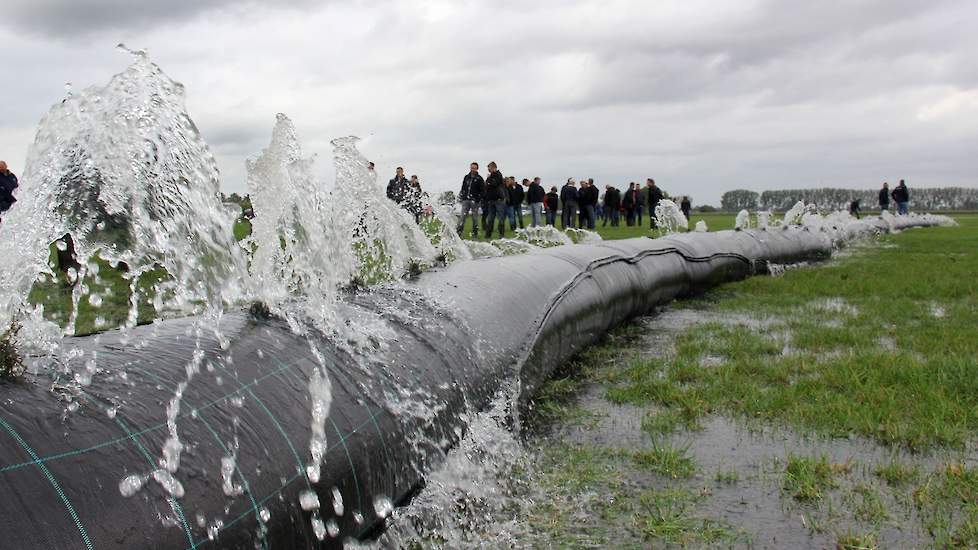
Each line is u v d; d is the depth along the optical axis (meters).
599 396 5.13
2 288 2.53
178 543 1.88
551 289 5.87
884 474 3.63
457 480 3.36
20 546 1.61
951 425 4.32
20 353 2.15
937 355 5.90
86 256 2.71
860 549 2.94
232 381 2.42
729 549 2.98
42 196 2.61
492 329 4.43
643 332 7.52
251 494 2.14
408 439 3.01
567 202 23.98
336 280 4.02
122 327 2.76
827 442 4.14
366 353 3.14
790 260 14.12
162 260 2.81
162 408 2.13
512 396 4.21
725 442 4.16
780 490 3.51
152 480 1.92
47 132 2.61
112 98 2.68
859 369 5.52
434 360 3.54
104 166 2.68
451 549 2.98
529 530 3.15
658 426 4.40
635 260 8.34
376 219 4.65
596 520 3.24
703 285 10.48
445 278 4.85
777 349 6.38
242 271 3.05
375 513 2.74
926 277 11.51
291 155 3.58
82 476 1.80
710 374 5.51
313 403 2.60
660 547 3.00
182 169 2.82
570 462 3.87
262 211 3.54
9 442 1.77
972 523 3.10
